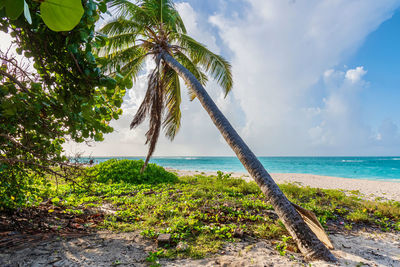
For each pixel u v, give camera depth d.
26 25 1.92
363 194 10.11
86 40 1.94
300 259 3.36
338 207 6.86
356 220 5.67
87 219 4.75
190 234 4.09
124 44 7.39
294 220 3.66
